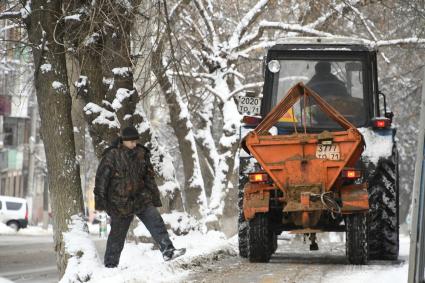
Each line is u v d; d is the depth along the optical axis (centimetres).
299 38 2995
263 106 2966
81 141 5447
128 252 2803
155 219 2556
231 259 2845
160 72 3312
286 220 2656
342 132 2516
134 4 3066
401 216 11150
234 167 5575
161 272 2372
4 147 14388
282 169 2534
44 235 8869
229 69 5691
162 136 8425
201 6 5616
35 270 3716
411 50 5684
